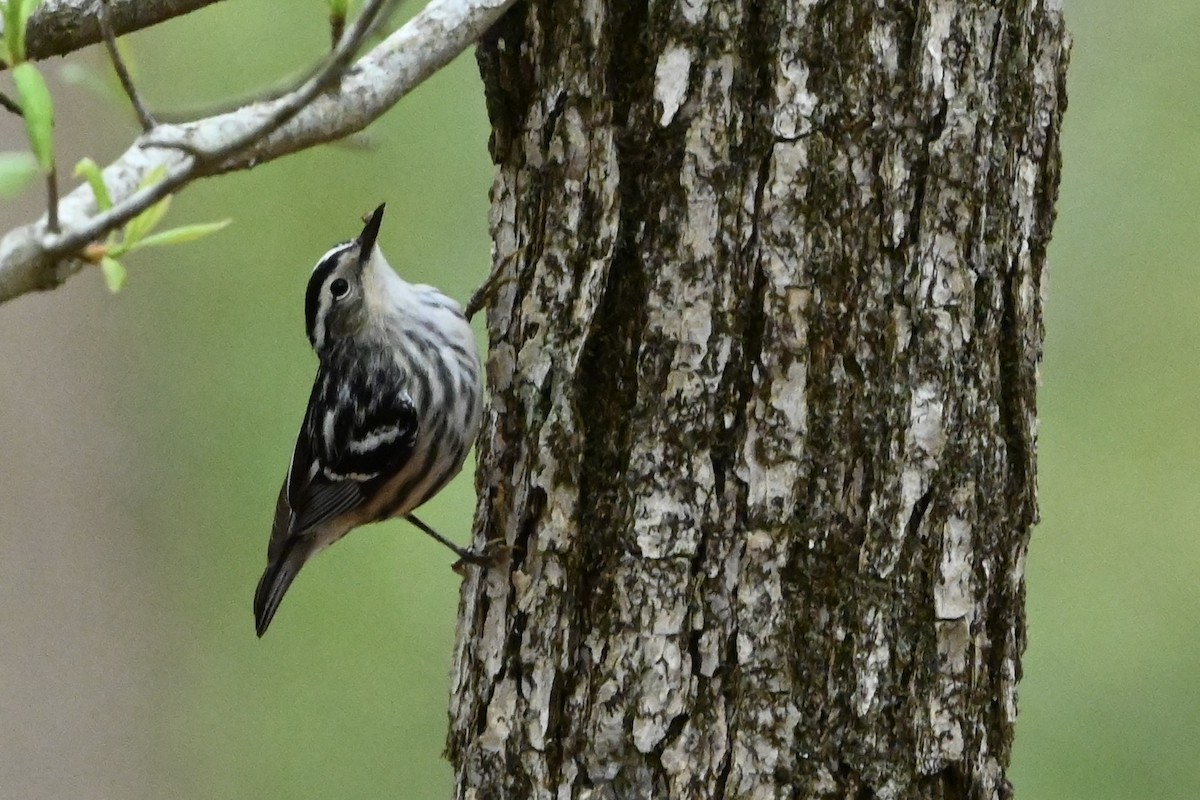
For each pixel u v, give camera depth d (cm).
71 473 1964
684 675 817
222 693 1908
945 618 812
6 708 1933
